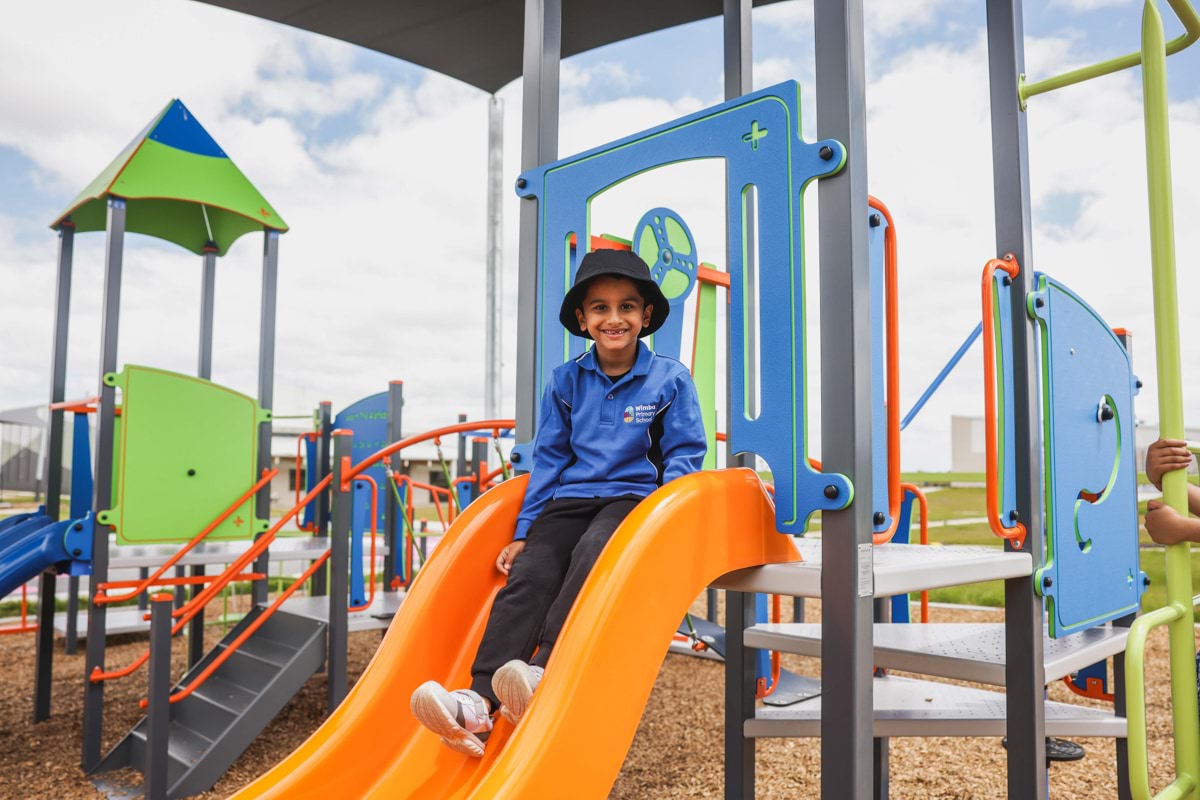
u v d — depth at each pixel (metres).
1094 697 3.67
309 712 5.24
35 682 5.71
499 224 9.55
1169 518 1.99
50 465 5.57
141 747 4.35
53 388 5.57
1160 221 2.04
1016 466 2.56
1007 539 2.55
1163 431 2.04
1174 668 1.99
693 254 4.43
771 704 4.32
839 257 1.86
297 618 4.82
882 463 2.58
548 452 2.26
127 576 8.51
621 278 2.18
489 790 1.49
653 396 2.16
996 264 2.48
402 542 6.55
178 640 7.70
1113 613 2.88
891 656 2.70
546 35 2.64
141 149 5.01
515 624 1.95
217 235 6.30
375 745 1.98
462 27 7.26
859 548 1.82
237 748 4.09
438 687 1.75
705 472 1.98
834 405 1.87
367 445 6.83
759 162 2.02
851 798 1.76
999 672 2.46
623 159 2.33
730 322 2.09
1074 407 2.75
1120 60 2.51
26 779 4.22
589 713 1.62
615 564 1.73
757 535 2.04
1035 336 2.63
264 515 5.48
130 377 4.84
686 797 3.75
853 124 1.88
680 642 5.66
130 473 4.80
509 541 2.32
